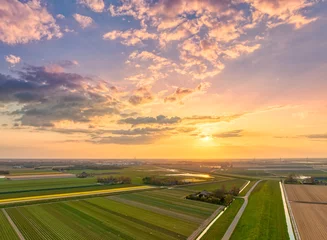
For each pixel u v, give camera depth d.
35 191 96.69
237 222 57.12
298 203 82.00
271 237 47.34
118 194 94.44
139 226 53.34
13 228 50.56
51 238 45.59
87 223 54.81
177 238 46.59
